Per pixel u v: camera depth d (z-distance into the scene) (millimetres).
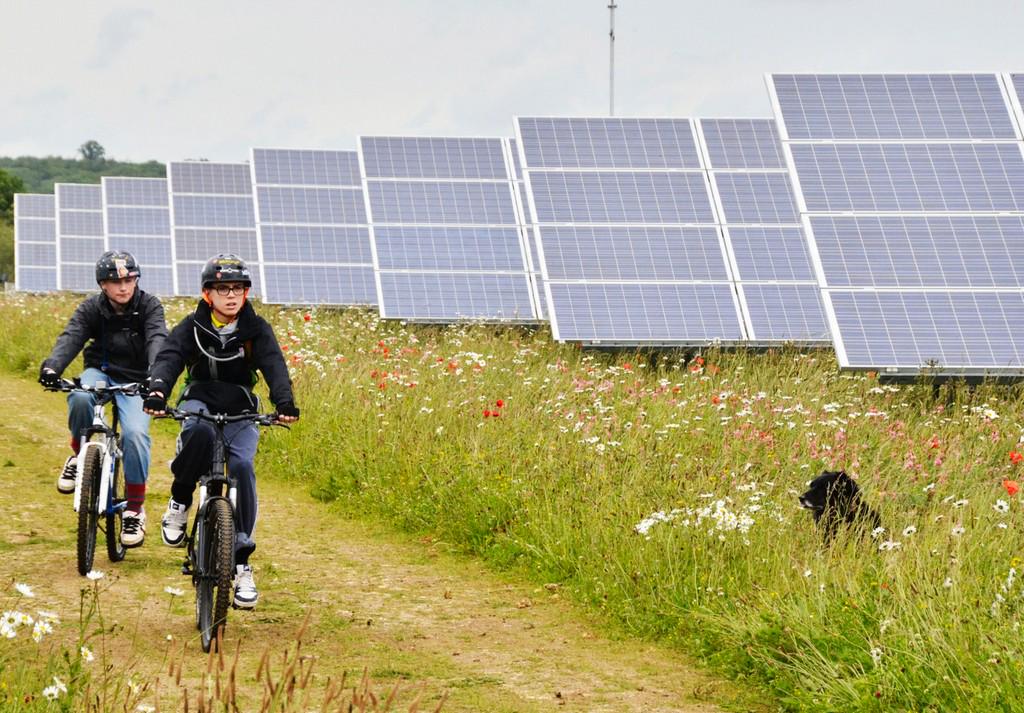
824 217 17656
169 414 7738
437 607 9133
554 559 9953
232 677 4828
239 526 7934
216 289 7785
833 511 9867
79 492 8945
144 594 8828
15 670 6344
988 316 16328
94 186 58875
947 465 12086
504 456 12398
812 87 19734
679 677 7512
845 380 16641
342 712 4820
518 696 7008
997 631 6820
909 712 6281
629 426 12969
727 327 19812
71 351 9406
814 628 7406
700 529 9383
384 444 13758
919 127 19109
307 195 35469
